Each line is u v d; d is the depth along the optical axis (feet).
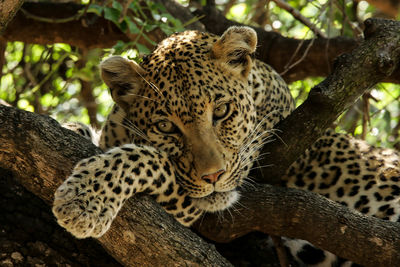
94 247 23.95
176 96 24.54
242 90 26.35
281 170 26.16
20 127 19.86
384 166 29.81
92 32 40.68
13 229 23.32
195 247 20.34
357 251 23.04
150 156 21.74
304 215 23.47
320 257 28.02
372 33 26.27
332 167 29.76
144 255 19.76
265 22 47.70
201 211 24.16
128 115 26.50
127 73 25.85
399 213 29.17
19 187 24.43
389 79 35.76
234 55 26.16
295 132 25.41
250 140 27.09
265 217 23.90
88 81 43.50
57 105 46.06
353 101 25.20
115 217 19.72
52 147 20.07
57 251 23.34
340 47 39.32
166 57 25.90
